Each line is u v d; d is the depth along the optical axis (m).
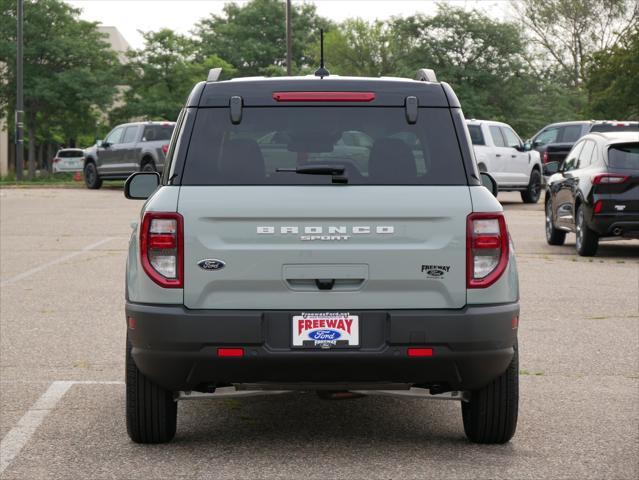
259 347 5.49
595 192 16.73
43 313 11.16
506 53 73.25
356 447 6.09
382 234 5.52
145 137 36.94
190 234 5.52
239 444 6.15
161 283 5.53
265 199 5.52
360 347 5.52
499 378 5.95
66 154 65.44
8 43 64.94
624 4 75.75
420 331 5.48
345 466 5.67
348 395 5.94
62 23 66.75
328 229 5.51
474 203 5.58
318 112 5.73
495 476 5.49
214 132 5.68
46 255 17.12
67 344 9.38
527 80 74.50
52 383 7.80
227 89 5.75
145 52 70.38
